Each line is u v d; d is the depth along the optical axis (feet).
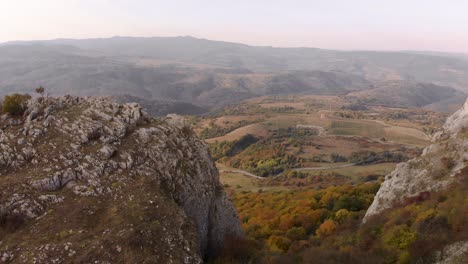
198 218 110.32
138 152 107.76
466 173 142.72
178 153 117.50
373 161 627.05
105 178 94.89
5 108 112.68
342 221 194.39
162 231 81.25
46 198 85.30
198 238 90.12
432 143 191.21
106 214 83.66
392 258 109.50
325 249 134.41
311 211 226.79
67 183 91.66
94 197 88.74
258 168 611.88
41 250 71.31
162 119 140.15
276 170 596.70
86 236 75.61
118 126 114.42
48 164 94.48
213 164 136.36
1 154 94.27
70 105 124.67
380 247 119.24
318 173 538.88
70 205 85.05
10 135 101.14
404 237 115.03
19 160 94.68
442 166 158.92
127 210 84.64
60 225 78.84
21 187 85.61
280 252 135.64
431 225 113.70
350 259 117.39
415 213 131.95
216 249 119.75
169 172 107.34
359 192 266.77
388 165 582.35
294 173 540.11
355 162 626.64
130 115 123.85
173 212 88.99
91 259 70.13
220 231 122.31
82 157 98.78
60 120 110.32
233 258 117.08
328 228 182.80
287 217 220.43
